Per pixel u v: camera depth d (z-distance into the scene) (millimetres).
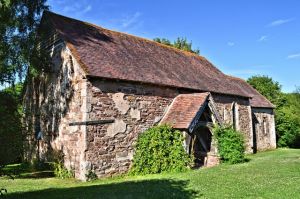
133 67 15688
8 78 14766
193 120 14547
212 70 23984
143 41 20516
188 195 8602
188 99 16109
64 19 16438
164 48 21875
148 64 17234
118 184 11164
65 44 14555
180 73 18812
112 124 13672
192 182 10672
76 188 10672
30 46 14953
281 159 17641
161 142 14062
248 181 10562
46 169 14891
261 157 19516
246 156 20547
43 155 15609
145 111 15094
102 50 15539
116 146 13688
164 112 16031
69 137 13766
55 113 14977
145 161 13961
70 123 13766
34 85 16938
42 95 16141
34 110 16719
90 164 12734
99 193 9359
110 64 14617
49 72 15398
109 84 13797
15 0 14430
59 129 14555
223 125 16422
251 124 23641
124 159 13906
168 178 11922
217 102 20062
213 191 9047
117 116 13898
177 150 14172
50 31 15820
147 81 15055
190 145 14898
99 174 12953
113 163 13484
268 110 28281
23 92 17812
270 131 28203
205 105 15641
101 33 17625
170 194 8789
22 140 8086
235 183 10234
